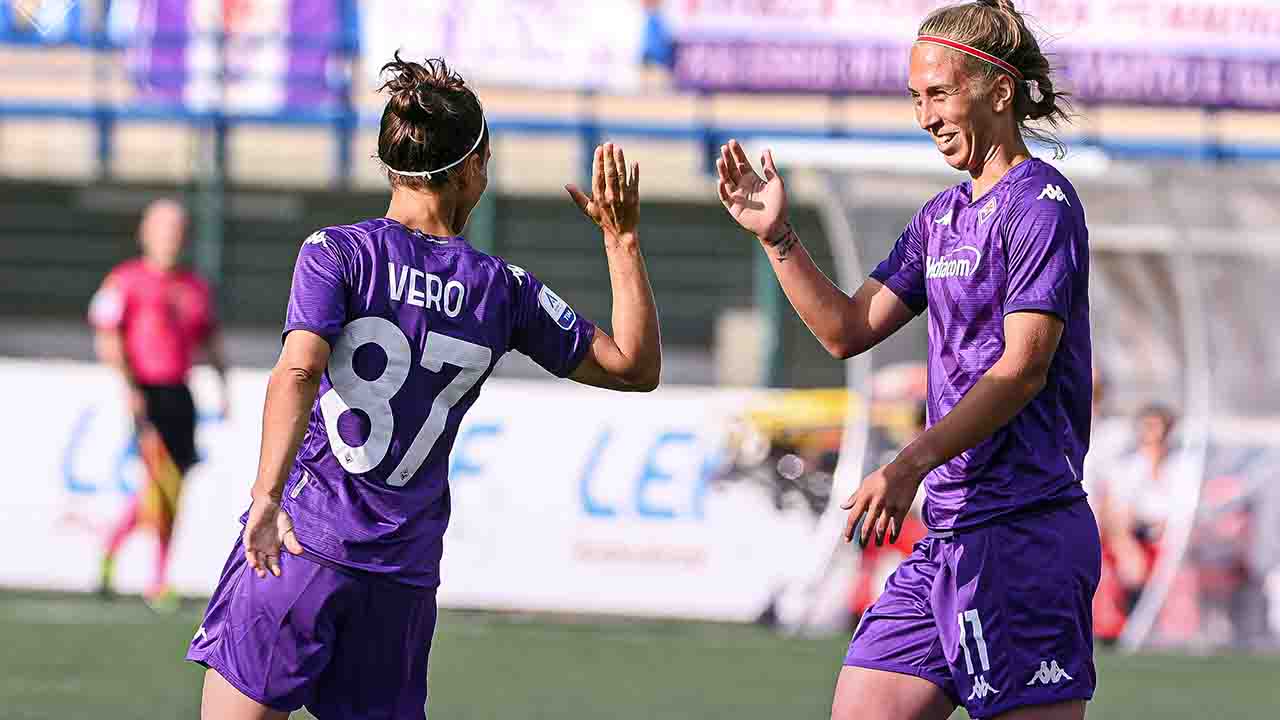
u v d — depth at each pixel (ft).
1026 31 37.42
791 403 104.42
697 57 104.94
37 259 185.06
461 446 105.70
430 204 37.37
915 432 103.60
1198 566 100.68
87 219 184.65
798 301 40.68
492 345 37.04
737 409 104.53
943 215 38.04
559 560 104.53
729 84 104.99
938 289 37.60
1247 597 100.22
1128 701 80.48
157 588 103.86
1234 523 100.78
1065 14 101.91
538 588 104.47
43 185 184.03
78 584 106.73
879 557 102.22
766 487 103.91
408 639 36.50
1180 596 100.48
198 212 168.35
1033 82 37.45
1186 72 101.45
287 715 35.65
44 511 107.24
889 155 99.91
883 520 34.60
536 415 105.60
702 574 103.60
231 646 35.60
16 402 108.06
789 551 103.19
